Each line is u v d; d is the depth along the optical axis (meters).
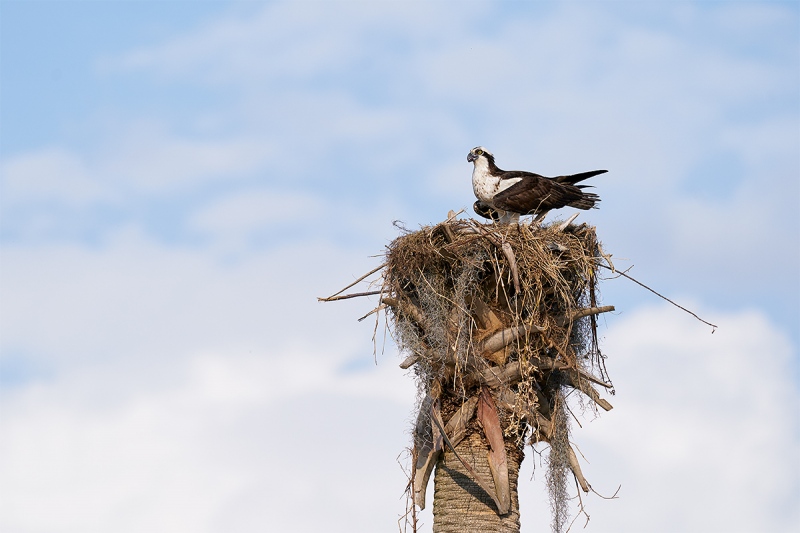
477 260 14.88
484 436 14.82
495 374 14.88
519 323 15.01
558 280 14.98
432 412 15.00
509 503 14.48
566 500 15.41
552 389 15.86
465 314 14.95
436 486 14.97
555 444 15.55
